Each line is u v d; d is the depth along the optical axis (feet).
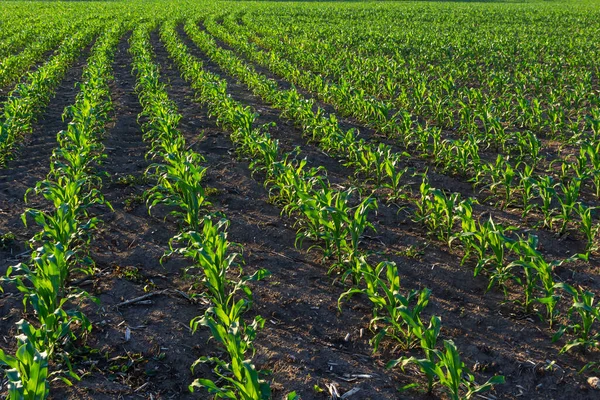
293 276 21.04
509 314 18.74
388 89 46.65
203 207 26.86
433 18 131.34
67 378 15.60
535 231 24.25
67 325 15.58
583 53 68.23
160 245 23.26
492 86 49.29
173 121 35.73
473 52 68.18
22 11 139.23
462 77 56.65
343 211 20.40
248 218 25.71
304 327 18.15
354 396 15.08
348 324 18.28
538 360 16.57
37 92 41.96
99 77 47.09
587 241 23.48
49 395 14.99
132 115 43.01
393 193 28.45
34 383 12.21
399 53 69.92
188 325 18.06
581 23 119.34
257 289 20.08
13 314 18.45
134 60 60.29
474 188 29.09
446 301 19.51
